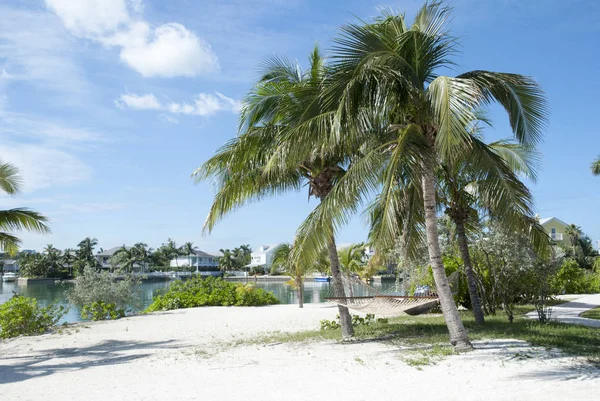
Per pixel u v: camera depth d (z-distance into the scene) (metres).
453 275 10.88
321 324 15.12
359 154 11.34
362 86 8.80
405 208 12.01
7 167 14.45
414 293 18.69
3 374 9.48
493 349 9.12
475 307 13.20
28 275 97.19
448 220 16.52
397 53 9.06
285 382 7.50
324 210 9.27
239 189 12.33
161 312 23.91
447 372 7.53
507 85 9.48
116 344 13.68
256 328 16.42
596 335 10.57
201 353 11.20
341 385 7.10
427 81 9.54
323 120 9.35
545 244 10.73
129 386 7.71
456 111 7.72
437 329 12.76
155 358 10.78
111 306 21.50
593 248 60.41
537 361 7.92
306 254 9.54
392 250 15.15
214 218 12.50
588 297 23.70
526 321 13.51
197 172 12.13
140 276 24.84
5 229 14.55
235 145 11.74
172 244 118.50
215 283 28.98
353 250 28.58
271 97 12.20
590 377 6.74
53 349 13.05
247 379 7.87
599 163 29.50
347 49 8.67
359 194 9.34
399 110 9.55
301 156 9.97
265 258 111.12
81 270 90.69
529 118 9.87
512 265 13.47
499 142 13.67
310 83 10.98
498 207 9.48
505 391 6.27
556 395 5.95
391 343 10.96
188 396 6.83
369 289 12.41
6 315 16.88
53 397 7.14
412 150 8.77
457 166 11.89
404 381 7.13
